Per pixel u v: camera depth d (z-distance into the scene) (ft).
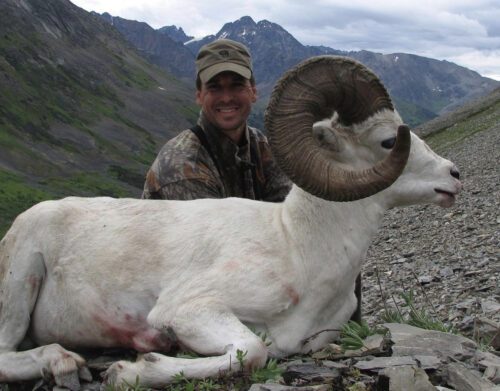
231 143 7.12
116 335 5.86
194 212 6.02
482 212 18.83
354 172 5.30
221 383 5.03
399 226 20.48
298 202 5.81
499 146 40.96
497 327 6.88
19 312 5.94
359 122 5.81
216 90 6.97
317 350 5.81
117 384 5.20
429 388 4.71
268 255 5.64
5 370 5.68
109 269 5.82
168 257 5.75
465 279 11.25
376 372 5.10
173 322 5.43
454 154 47.34
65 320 5.96
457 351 5.50
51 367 5.52
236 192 7.22
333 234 5.74
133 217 6.07
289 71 5.46
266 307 5.52
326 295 5.74
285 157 5.45
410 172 5.99
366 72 5.61
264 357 5.15
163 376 5.10
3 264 6.03
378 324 7.13
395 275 13.44
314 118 5.67
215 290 5.49
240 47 7.04
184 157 6.89
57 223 6.01
